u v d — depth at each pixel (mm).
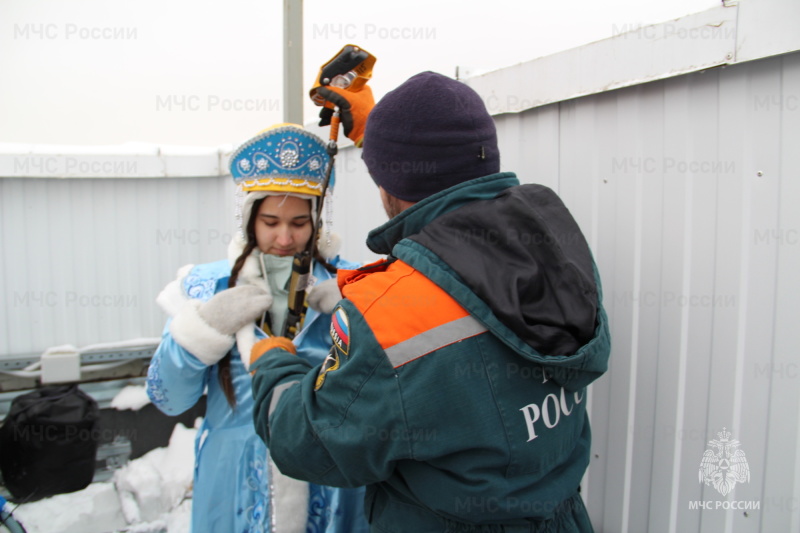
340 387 835
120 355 3094
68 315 3162
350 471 847
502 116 1666
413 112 890
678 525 1208
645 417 1278
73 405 2670
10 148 2982
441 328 795
